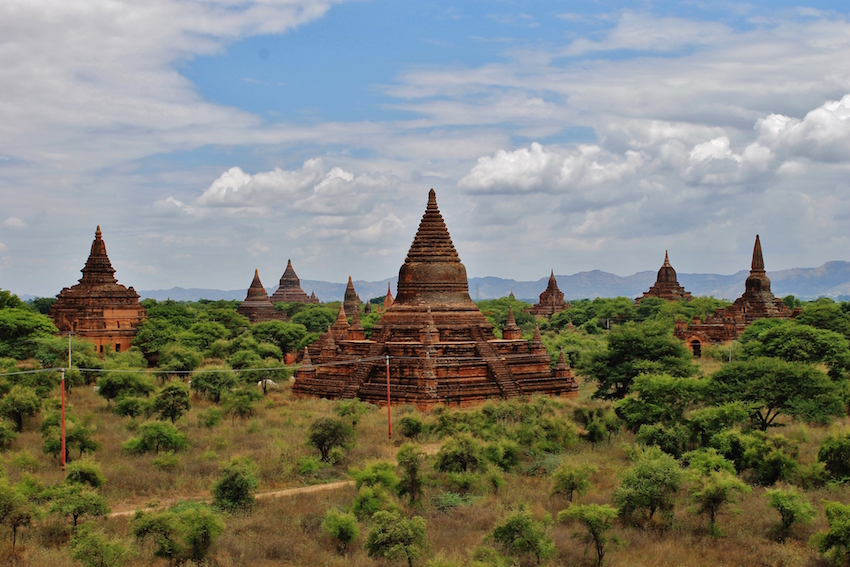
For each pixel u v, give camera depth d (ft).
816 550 134.31
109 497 164.55
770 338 297.53
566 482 163.12
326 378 312.91
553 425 214.28
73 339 376.27
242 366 348.18
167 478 177.99
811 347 286.66
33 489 159.43
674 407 221.25
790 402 216.33
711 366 391.65
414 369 282.56
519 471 189.47
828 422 220.02
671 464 152.56
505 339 320.29
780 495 145.28
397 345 294.46
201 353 425.69
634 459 186.80
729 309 552.41
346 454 201.57
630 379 278.87
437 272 314.35
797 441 206.39
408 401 276.00
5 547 133.59
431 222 321.32
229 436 226.58
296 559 133.59
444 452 183.62
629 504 150.20
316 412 267.59
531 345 312.09
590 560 133.28
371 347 302.66
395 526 134.41
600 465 190.49
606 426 227.20
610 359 284.20
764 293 566.36
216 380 297.12
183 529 133.39
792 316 558.97
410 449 170.81
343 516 139.74
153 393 287.48
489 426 226.38
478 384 286.46
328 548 139.23
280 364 367.66
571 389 304.91
